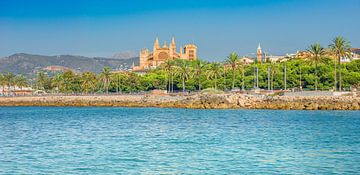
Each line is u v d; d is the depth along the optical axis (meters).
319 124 93.88
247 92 185.12
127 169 47.34
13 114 145.12
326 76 196.50
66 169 47.44
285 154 55.84
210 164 49.69
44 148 61.69
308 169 47.12
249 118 111.44
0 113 152.00
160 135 76.94
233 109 151.25
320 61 189.00
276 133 78.38
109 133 80.69
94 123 103.25
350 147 61.50
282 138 71.38
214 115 123.94
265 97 153.25
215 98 160.25
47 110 167.62
